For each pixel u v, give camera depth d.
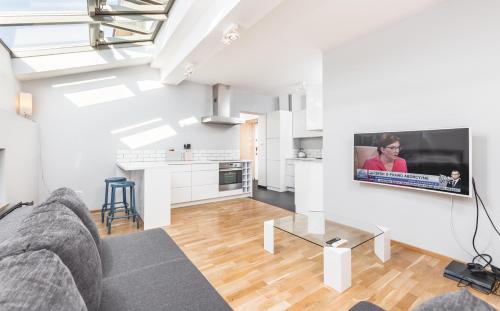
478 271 2.03
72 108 3.98
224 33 2.60
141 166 3.55
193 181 4.72
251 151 8.50
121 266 1.44
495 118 2.11
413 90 2.63
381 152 2.84
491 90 2.13
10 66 3.17
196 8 2.71
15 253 0.78
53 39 3.31
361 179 3.05
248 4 2.20
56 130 3.86
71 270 0.89
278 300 1.82
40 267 0.67
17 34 2.95
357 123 3.18
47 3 2.59
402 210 2.76
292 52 3.61
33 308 0.54
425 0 2.38
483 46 2.16
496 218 2.12
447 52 2.38
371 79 3.03
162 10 3.15
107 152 4.28
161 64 4.50
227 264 2.37
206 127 5.49
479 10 2.18
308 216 2.94
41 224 1.00
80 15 2.83
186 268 1.40
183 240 2.96
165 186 3.50
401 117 2.73
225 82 5.30
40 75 3.58
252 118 7.93
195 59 3.48
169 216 3.54
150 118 4.71
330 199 3.54
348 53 3.29
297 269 2.28
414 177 2.54
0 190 2.48
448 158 2.28
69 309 0.60
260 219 3.83
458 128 2.22
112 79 4.32
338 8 2.50
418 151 2.51
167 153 4.86
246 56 3.79
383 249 2.41
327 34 3.06
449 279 2.10
